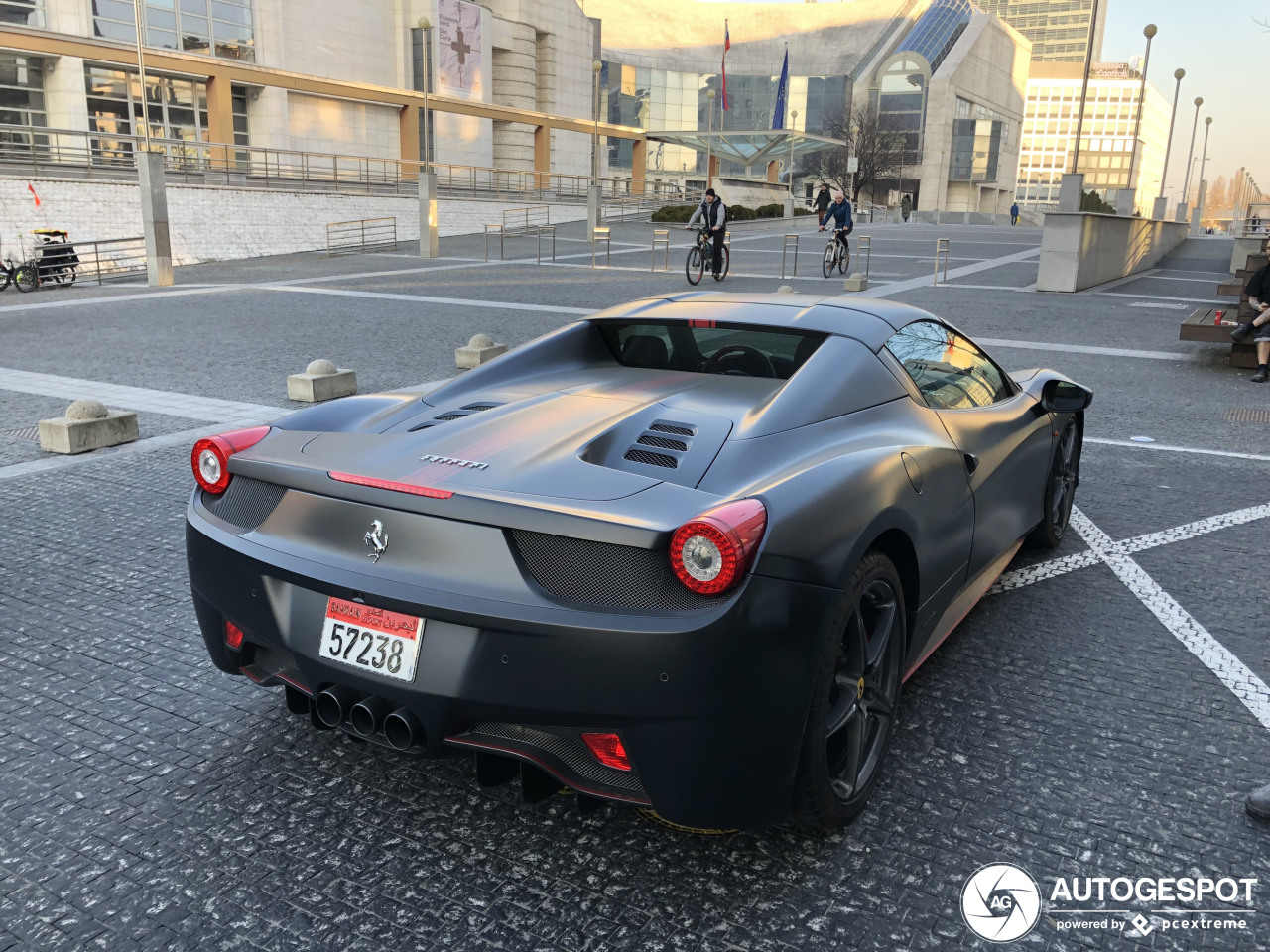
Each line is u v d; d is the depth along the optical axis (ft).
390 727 7.25
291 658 7.79
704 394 9.55
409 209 115.14
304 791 8.67
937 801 8.55
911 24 366.63
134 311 46.03
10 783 8.70
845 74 336.70
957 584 10.37
